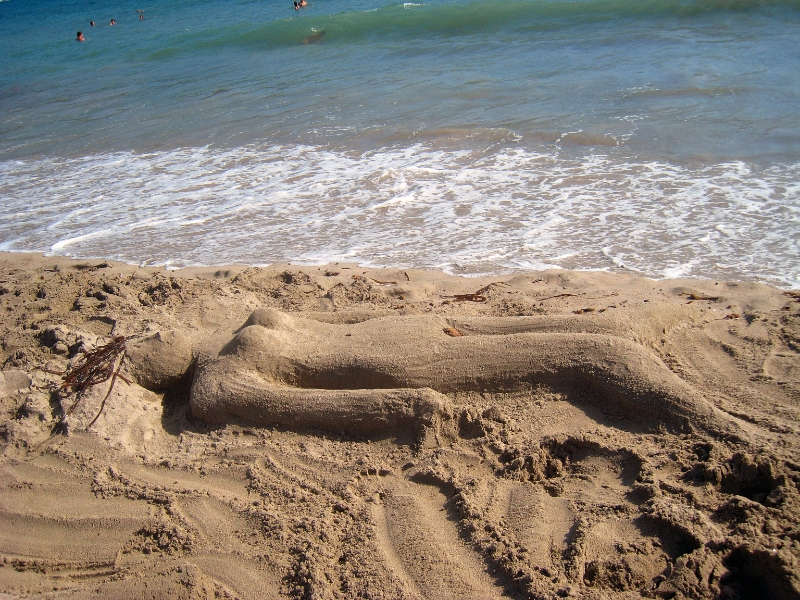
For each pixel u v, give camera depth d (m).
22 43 10.84
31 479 1.84
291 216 3.30
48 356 2.24
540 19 6.81
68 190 3.99
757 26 5.63
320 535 1.64
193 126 5.06
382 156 4.00
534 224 3.01
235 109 5.40
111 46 9.23
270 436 1.91
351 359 1.98
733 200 3.02
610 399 1.87
